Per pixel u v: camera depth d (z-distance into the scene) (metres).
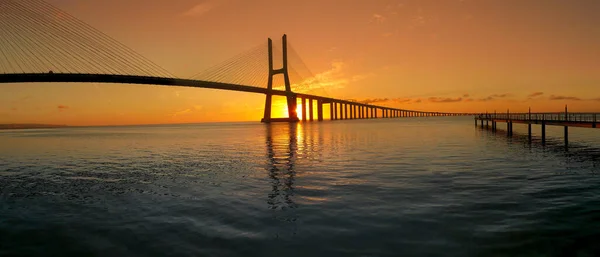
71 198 11.40
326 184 12.33
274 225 7.73
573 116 25.27
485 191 10.55
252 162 19.66
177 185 13.12
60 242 7.12
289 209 9.03
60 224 8.35
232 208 9.31
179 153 26.80
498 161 17.47
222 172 16.09
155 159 22.91
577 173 13.62
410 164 16.92
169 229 7.70
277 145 32.41
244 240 6.86
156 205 9.96
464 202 9.24
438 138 36.09
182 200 10.48
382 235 6.88
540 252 5.94
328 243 6.56
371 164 17.28
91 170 18.28
